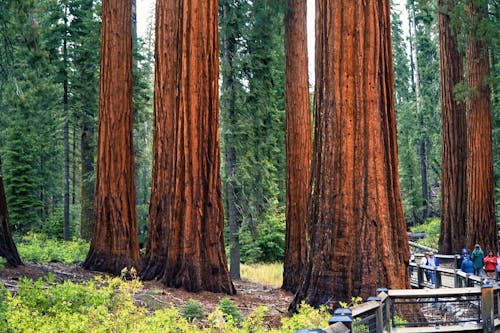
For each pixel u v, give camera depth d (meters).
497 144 29.61
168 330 6.91
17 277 11.45
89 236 27.91
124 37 17.09
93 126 28.14
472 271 17.58
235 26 23.00
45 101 21.09
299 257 18.14
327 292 10.53
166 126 16.14
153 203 16.12
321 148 11.06
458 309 11.75
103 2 17.19
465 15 22.77
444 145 28.83
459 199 28.22
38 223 33.19
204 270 14.51
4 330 6.86
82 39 27.36
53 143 34.84
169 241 14.98
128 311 7.45
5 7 13.60
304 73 18.80
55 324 7.04
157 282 14.95
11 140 30.09
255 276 25.25
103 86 16.94
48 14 26.03
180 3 15.23
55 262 16.88
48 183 36.19
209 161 14.91
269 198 25.86
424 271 19.53
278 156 28.03
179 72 15.05
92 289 8.89
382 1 11.05
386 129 10.91
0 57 14.80
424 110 48.47
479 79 25.67
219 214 14.98
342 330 5.07
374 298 7.73
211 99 15.02
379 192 10.62
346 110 10.77
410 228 50.44
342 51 10.84
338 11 10.88
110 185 16.69
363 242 10.48
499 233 32.72
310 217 11.20
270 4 19.38
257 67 22.72
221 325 7.18
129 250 16.64
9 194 30.92
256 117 22.91
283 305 14.22
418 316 10.20
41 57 14.52
